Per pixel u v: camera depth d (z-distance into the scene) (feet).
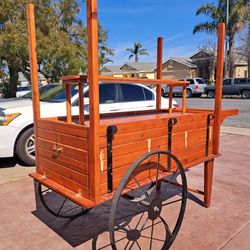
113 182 7.10
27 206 10.96
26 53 32.12
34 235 9.00
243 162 16.67
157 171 8.18
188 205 10.98
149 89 19.49
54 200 11.50
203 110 11.80
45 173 8.59
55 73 36.32
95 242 8.63
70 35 41.19
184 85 10.91
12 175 14.33
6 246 8.41
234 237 8.82
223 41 10.00
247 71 94.38
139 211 10.10
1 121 14.61
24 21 33.22
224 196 11.81
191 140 9.54
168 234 8.83
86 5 6.16
